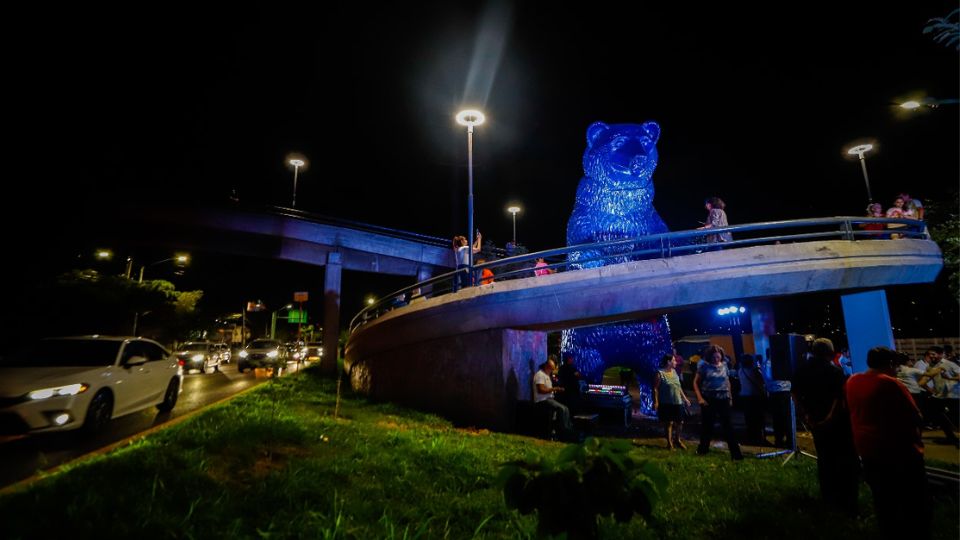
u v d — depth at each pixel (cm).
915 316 2048
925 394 1046
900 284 1057
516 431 1045
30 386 745
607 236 1270
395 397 1302
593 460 218
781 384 959
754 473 685
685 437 1070
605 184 1283
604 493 206
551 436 993
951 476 570
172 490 424
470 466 626
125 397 902
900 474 425
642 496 210
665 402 926
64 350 909
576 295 1039
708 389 827
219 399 1359
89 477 422
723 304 1070
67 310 2070
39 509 359
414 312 1241
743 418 1359
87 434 795
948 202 1398
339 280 2294
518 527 445
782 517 500
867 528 489
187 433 591
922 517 421
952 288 1134
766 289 983
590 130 1321
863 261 989
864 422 449
